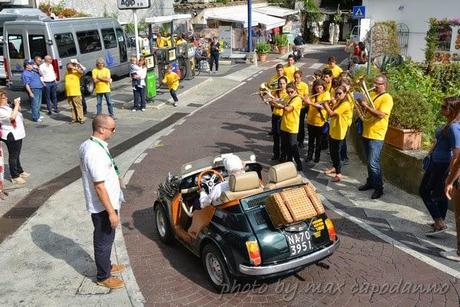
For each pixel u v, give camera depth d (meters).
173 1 35.06
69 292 6.07
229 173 6.11
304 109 11.87
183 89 20.00
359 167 10.56
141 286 6.17
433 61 18.67
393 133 9.24
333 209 8.30
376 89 8.42
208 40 27.45
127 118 15.75
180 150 12.17
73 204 8.80
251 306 5.68
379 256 6.73
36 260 6.87
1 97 9.44
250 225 5.52
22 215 8.40
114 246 7.23
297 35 36.91
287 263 5.52
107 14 32.19
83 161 5.60
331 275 6.29
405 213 8.09
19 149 9.83
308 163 10.91
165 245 7.27
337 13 45.00
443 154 6.81
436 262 6.54
